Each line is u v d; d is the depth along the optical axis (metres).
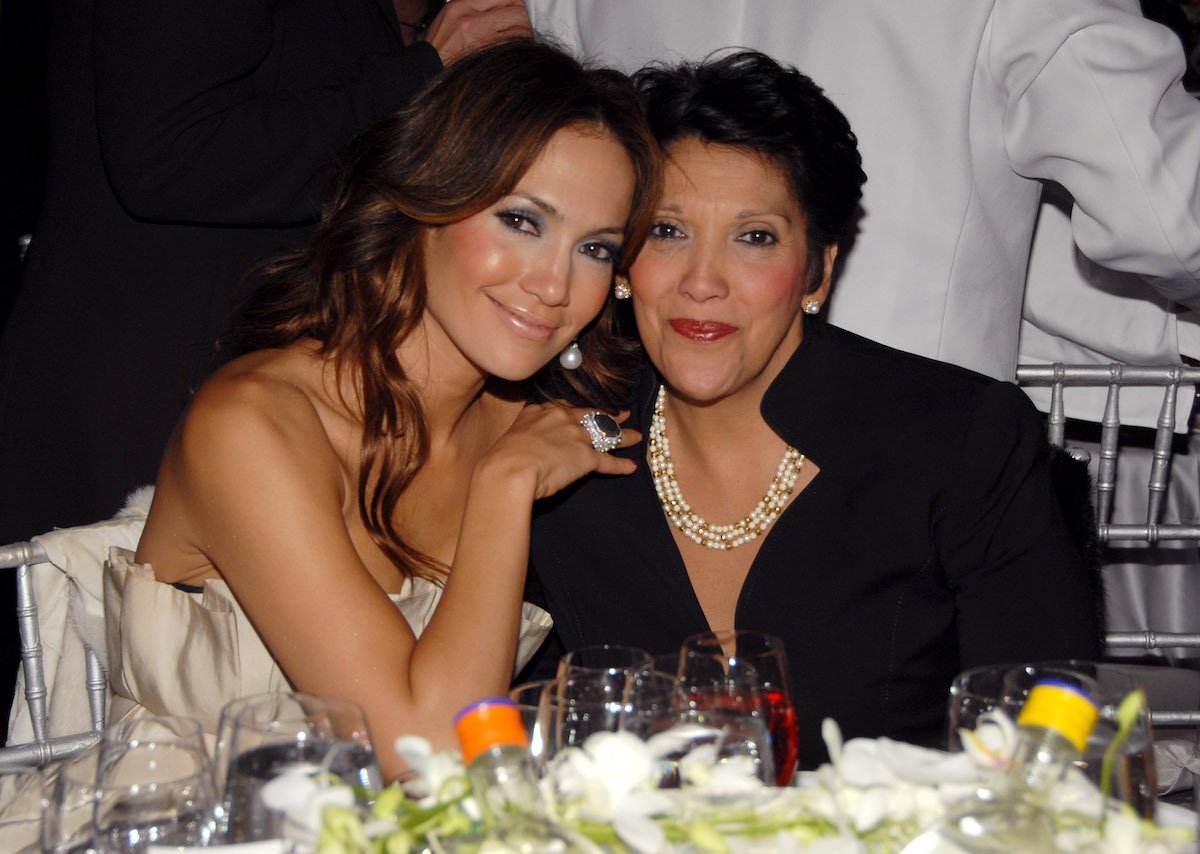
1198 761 1.76
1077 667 1.06
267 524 1.75
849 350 1.97
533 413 1.99
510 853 0.91
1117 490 3.06
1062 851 0.92
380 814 0.96
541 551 2.02
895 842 0.97
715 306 1.81
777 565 1.90
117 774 1.09
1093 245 2.52
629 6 2.67
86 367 2.40
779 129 1.77
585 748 1.05
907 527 1.87
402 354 2.00
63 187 2.42
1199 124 2.38
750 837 0.98
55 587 2.02
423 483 2.08
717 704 1.15
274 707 1.11
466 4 2.44
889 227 2.52
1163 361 2.85
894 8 2.41
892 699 1.90
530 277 1.86
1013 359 2.64
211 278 2.39
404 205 1.86
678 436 1.98
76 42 2.41
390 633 1.71
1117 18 2.32
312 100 2.33
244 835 0.99
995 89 2.43
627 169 1.82
